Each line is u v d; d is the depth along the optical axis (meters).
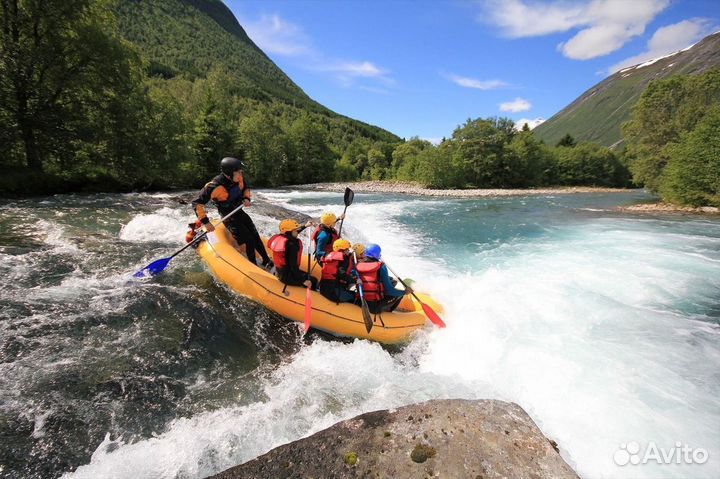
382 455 2.44
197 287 4.70
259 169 39.56
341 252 4.37
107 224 8.29
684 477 2.53
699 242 10.53
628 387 3.53
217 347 3.72
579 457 2.72
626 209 20.47
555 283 6.57
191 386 3.17
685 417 3.13
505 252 9.16
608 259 8.41
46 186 15.57
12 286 4.26
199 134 34.56
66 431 2.52
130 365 3.24
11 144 15.77
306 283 4.50
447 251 9.24
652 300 5.81
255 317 4.36
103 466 2.33
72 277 4.70
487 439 2.60
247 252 5.21
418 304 5.15
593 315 5.18
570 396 3.39
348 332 4.41
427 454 2.45
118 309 3.97
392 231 11.96
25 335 3.37
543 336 4.55
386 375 3.67
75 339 3.44
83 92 17.80
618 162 54.66
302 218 10.73
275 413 2.97
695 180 20.42
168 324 3.87
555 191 39.28
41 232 6.98
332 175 50.88
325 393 3.28
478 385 3.53
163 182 24.06
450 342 4.54
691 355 4.12
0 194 13.77
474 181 41.41
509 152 41.62
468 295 5.94
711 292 6.18
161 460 2.43
